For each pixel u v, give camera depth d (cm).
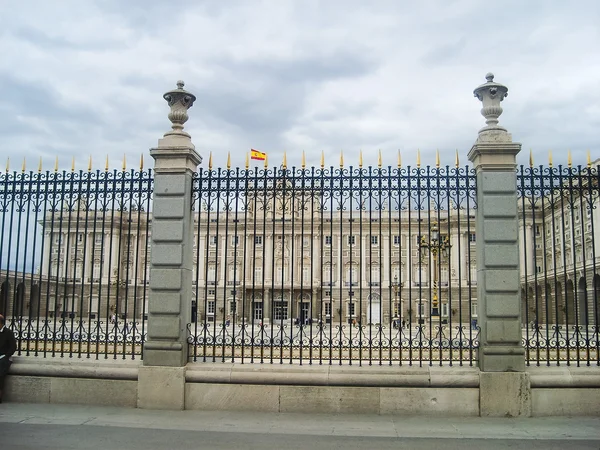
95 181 1130
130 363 1085
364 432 891
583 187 1053
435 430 905
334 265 5969
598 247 3606
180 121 1144
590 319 3900
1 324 1103
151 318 1078
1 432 879
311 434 879
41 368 1102
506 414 989
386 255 5819
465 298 5334
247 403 1039
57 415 997
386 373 1022
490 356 1005
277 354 1348
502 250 1023
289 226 5328
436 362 1142
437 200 1081
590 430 902
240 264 6034
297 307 6072
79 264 3800
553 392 998
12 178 1161
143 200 1121
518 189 1088
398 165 1086
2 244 1147
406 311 5697
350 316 1062
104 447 802
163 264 1084
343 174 1093
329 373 1030
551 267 4366
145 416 993
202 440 842
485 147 1039
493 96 1081
